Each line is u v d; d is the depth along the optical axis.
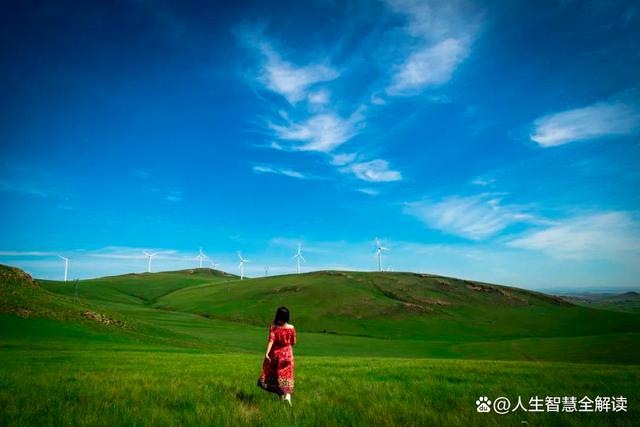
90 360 22.11
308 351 75.06
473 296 157.38
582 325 129.62
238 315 134.62
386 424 7.30
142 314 121.12
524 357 60.88
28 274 65.75
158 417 7.56
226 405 8.77
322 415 7.87
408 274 188.12
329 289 159.25
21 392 9.84
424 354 72.56
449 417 7.84
